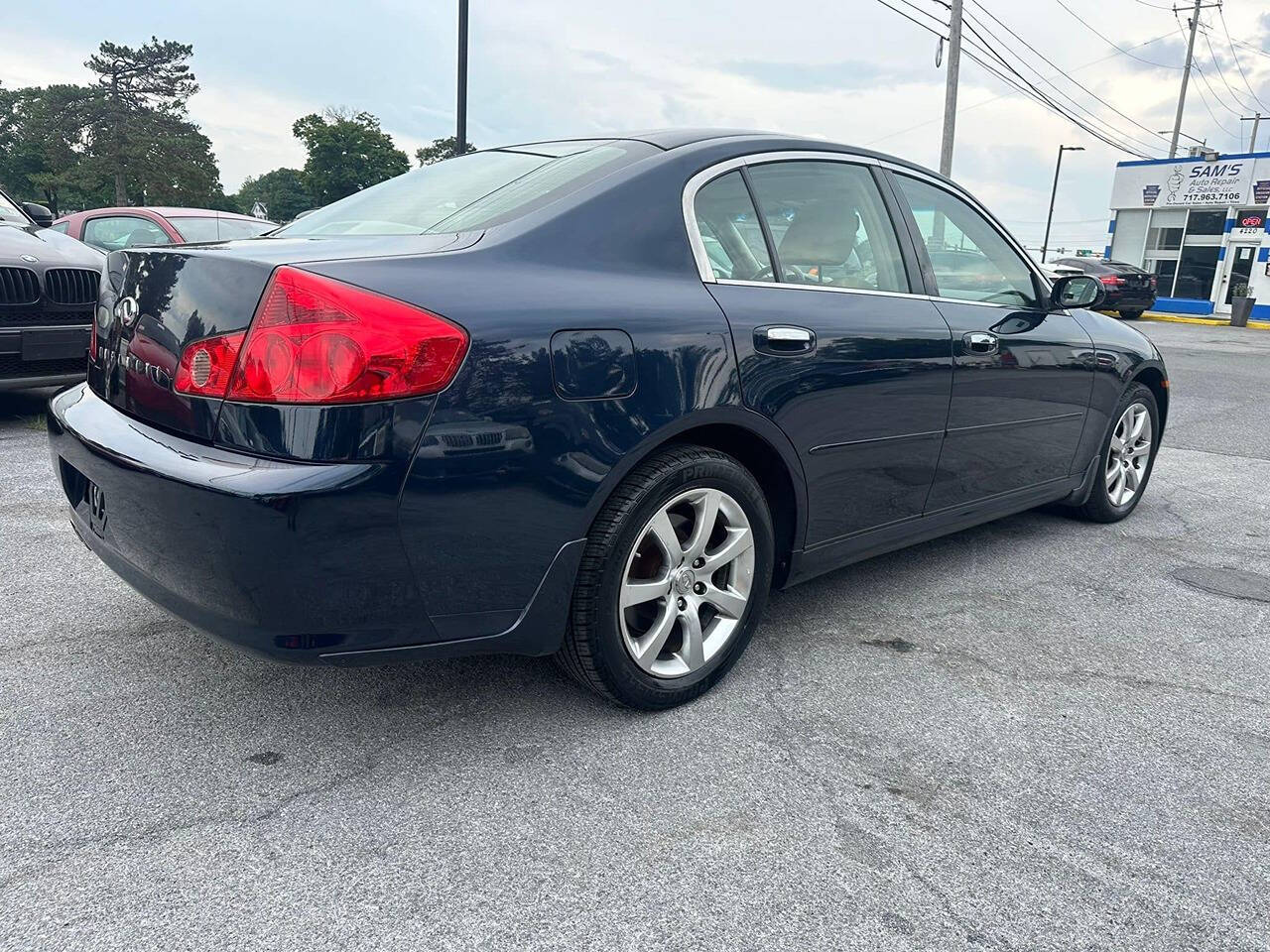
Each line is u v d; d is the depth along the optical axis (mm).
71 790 2059
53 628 2887
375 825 1972
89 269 5414
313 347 1817
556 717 2453
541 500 2066
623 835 1964
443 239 2201
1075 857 1944
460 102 14516
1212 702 2666
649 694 2428
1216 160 28703
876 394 2824
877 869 1885
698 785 2158
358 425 1825
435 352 1888
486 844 1921
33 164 88500
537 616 2154
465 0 14219
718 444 2600
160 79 75625
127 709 2424
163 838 1906
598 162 2549
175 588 1997
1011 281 3631
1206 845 1999
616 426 2160
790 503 2707
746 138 2793
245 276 1915
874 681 2730
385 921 1691
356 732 2350
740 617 2623
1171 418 8023
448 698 2537
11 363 5102
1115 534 4355
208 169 77312
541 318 2053
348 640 1933
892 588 3533
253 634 1908
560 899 1766
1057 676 2805
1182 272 30328
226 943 1625
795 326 2580
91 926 1651
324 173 73188
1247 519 4668
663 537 2373
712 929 1701
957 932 1714
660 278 2359
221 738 2301
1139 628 3207
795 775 2213
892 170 3215
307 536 1812
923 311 3061
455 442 1921
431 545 1942
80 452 2193
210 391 1916
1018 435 3562
